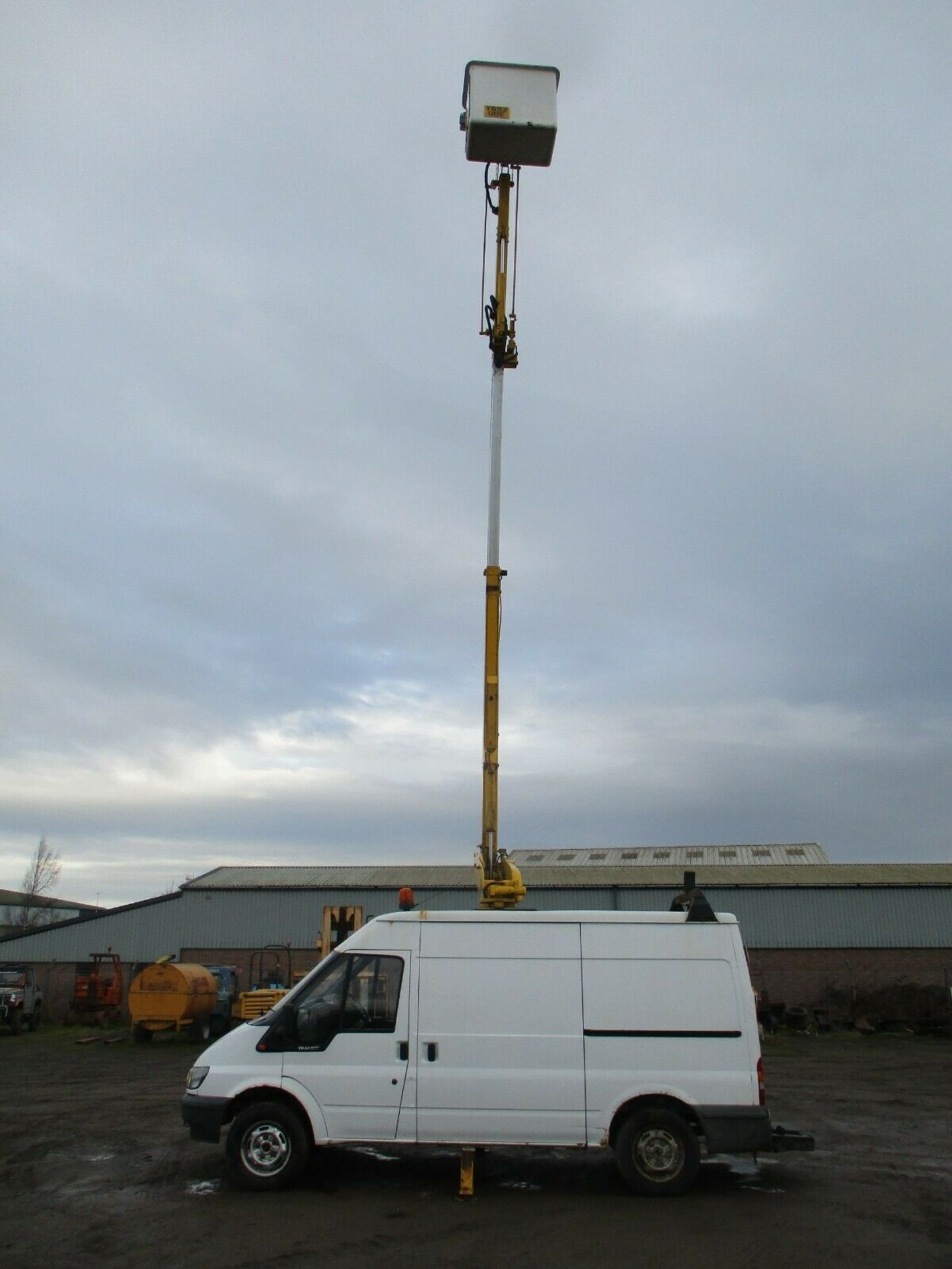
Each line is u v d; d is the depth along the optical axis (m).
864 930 35.19
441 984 8.56
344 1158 9.77
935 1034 30.44
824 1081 18.17
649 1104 8.31
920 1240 7.05
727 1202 8.16
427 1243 6.93
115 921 36.94
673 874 38.06
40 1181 8.92
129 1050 24.48
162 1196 8.29
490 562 12.98
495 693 12.59
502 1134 8.20
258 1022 8.78
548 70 13.86
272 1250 6.74
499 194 14.13
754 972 35.06
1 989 29.95
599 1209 7.89
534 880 36.97
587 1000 8.46
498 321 13.76
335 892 37.06
